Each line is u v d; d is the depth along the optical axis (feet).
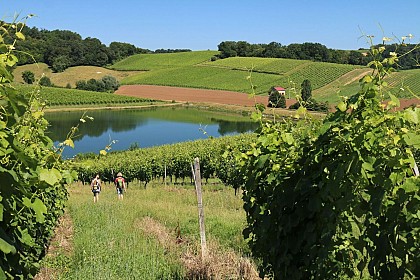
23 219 12.56
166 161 100.42
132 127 247.91
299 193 12.73
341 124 10.72
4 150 8.73
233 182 60.44
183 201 60.08
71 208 54.19
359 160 9.75
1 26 10.02
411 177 8.94
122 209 49.93
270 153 14.76
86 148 173.27
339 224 12.01
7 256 9.63
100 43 459.32
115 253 28.45
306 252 12.67
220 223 37.06
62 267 25.94
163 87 354.95
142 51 557.33
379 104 10.16
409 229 8.85
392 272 9.18
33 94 14.73
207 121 236.02
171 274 24.11
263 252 15.75
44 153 15.29
